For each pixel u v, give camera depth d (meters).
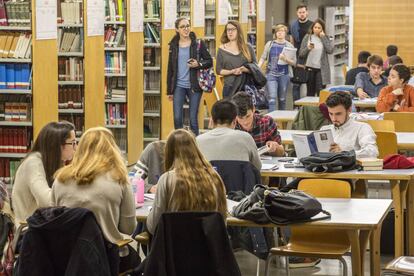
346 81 12.97
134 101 12.15
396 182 6.42
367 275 6.52
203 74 12.02
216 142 6.13
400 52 18.97
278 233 6.35
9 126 9.76
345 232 5.61
